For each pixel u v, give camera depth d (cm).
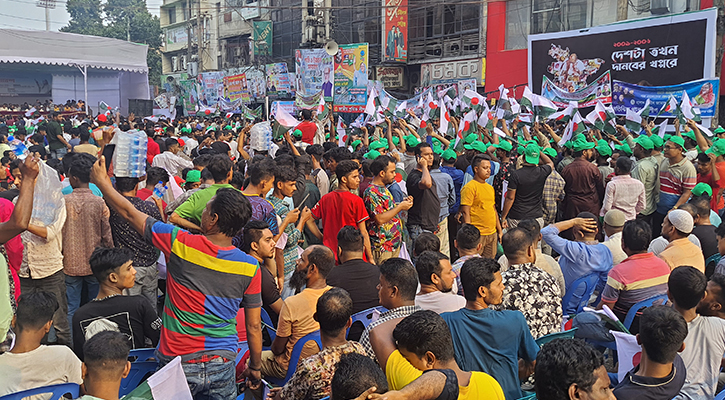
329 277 445
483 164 694
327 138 1399
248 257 334
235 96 3519
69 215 526
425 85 2839
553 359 236
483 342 322
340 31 3375
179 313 321
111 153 416
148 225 328
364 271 451
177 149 971
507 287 391
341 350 333
